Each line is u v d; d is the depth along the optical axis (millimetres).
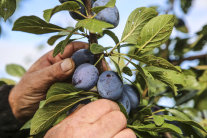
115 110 367
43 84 473
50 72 446
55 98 344
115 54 360
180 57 663
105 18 336
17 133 522
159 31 357
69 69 416
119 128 359
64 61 416
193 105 593
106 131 355
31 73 497
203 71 561
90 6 347
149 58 327
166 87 531
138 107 419
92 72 352
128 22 368
